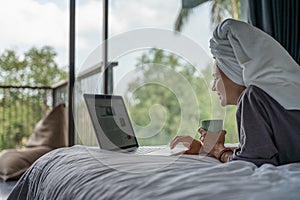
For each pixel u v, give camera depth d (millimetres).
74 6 3373
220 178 773
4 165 3393
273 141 1080
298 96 1096
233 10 4898
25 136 4734
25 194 1367
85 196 842
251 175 820
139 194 724
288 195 646
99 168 974
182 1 4547
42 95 4773
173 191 700
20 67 5672
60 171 1104
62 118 3967
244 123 1091
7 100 4648
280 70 1124
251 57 1152
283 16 2793
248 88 1132
